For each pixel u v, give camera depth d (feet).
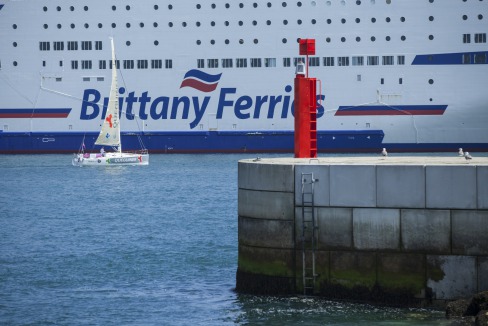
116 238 368.07
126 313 230.89
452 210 198.80
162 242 352.90
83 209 489.26
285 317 207.72
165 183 624.59
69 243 355.97
